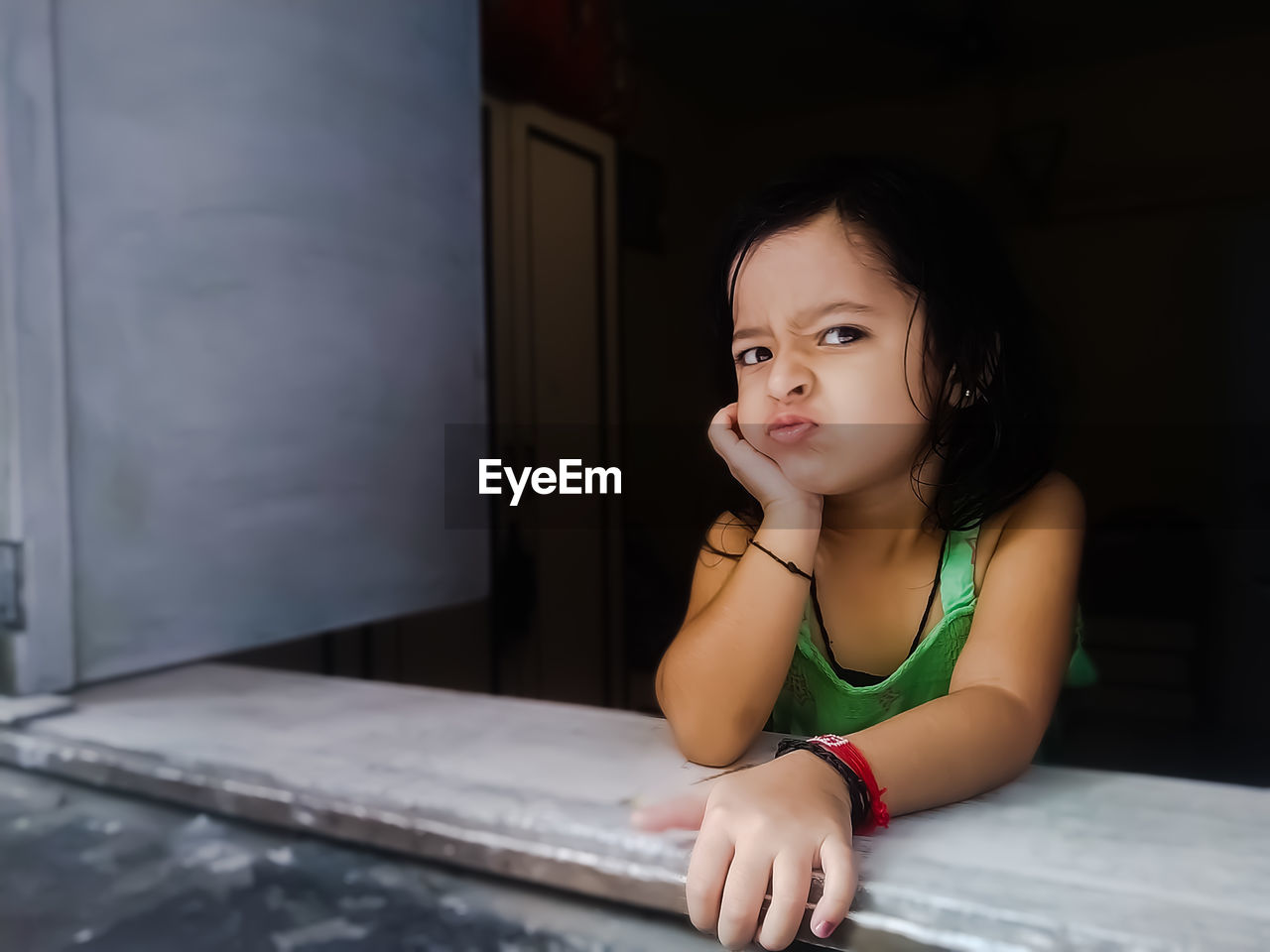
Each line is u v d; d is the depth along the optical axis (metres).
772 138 3.51
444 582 1.09
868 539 0.62
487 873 0.47
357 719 0.65
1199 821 0.45
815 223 0.55
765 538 0.56
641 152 2.97
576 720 0.64
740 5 2.56
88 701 0.71
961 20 2.71
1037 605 0.55
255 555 0.88
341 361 0.96
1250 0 2.71
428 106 1.07
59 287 0.73
